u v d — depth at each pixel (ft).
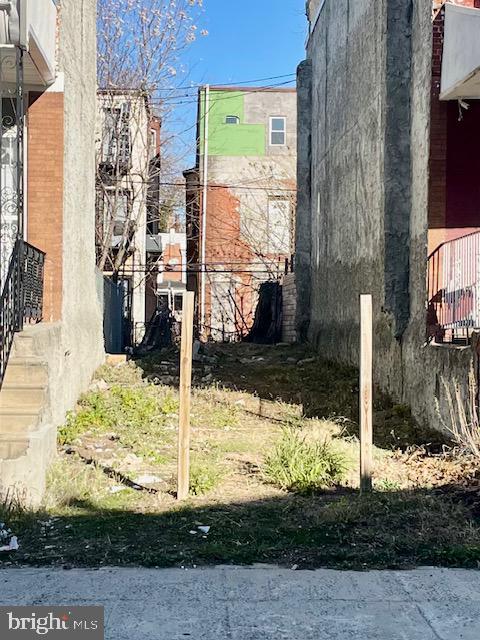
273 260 98.89
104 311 53.26
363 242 44.27
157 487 22.41
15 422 21.72
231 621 13.17
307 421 33.06
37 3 26.35
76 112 36.19
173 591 14.37
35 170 31.45
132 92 74.13
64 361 31.83
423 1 33.09
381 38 38.37
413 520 18.84
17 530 17.79
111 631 12.71
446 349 29.09
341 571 15.57
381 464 25.23
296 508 20.07
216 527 18.35
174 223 119.65
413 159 34.96
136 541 17.21
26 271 27.25
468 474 22.85
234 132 104.12
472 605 13.99
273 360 56.95
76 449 26.84
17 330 24.66
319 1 62.64
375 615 13.51
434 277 31.68
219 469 24.39
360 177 45.14
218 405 37.22
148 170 80.94
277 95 104.94
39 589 14.35
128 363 50.11
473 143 31.58
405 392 34.76
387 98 36.09
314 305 64.18
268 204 100.68
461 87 29.19
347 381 43.37
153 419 32.89
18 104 24.90
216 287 97.45
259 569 15.61
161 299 108.88
